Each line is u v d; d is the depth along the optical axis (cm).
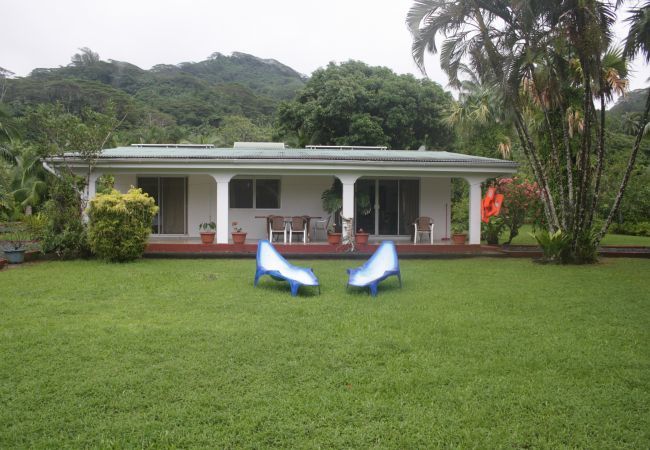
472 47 1183
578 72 1250
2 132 2811
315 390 429
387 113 2847
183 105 5266
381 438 354
